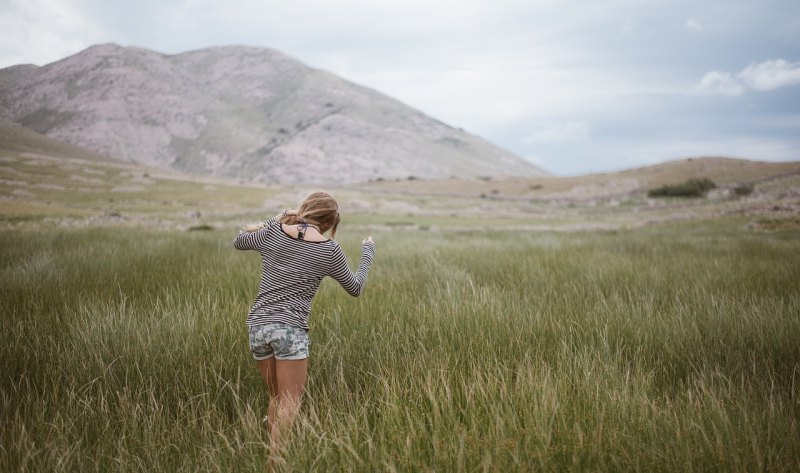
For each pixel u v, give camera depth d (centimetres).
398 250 1248
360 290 321
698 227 3033
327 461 229
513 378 323
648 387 303
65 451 240
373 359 362
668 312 504
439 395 276
